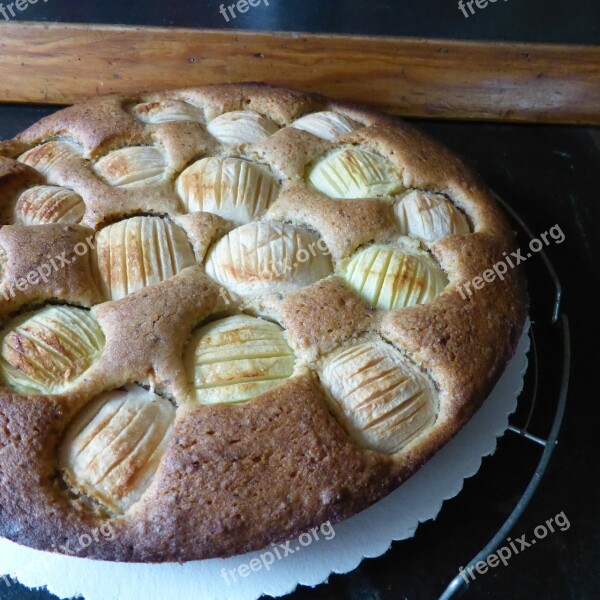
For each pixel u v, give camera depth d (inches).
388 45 18.0
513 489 12.8
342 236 12.8
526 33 18.9
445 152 15.3
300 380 10.9
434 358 11.5
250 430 10.3
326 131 15.1
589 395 14.3
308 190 13.6
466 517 12.4
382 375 11.1
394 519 11.6
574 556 12.2
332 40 17.9
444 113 19.8
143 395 10.8
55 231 12.4
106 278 12.1
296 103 16.0
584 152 19.5
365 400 10.8
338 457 10.4
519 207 18.0
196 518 9.9
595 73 18.6
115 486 10.0
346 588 11.5
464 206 14.4
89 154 14.5
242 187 13.4
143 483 10.2
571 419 13.9
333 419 10.6
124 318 11.3
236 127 14.9
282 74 18.7
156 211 13.3
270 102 16.0
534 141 19.7
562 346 15.0
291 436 10.4
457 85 19.1
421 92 19.2
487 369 11.7
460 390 11.4
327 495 10.2
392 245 13.1
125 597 10.6
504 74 18.7
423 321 11.7
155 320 11.2
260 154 14.4
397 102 19.5
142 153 14.3
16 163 13.9
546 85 19.0
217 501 10.0
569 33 19.0
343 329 11.5
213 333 11.3
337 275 12.5
